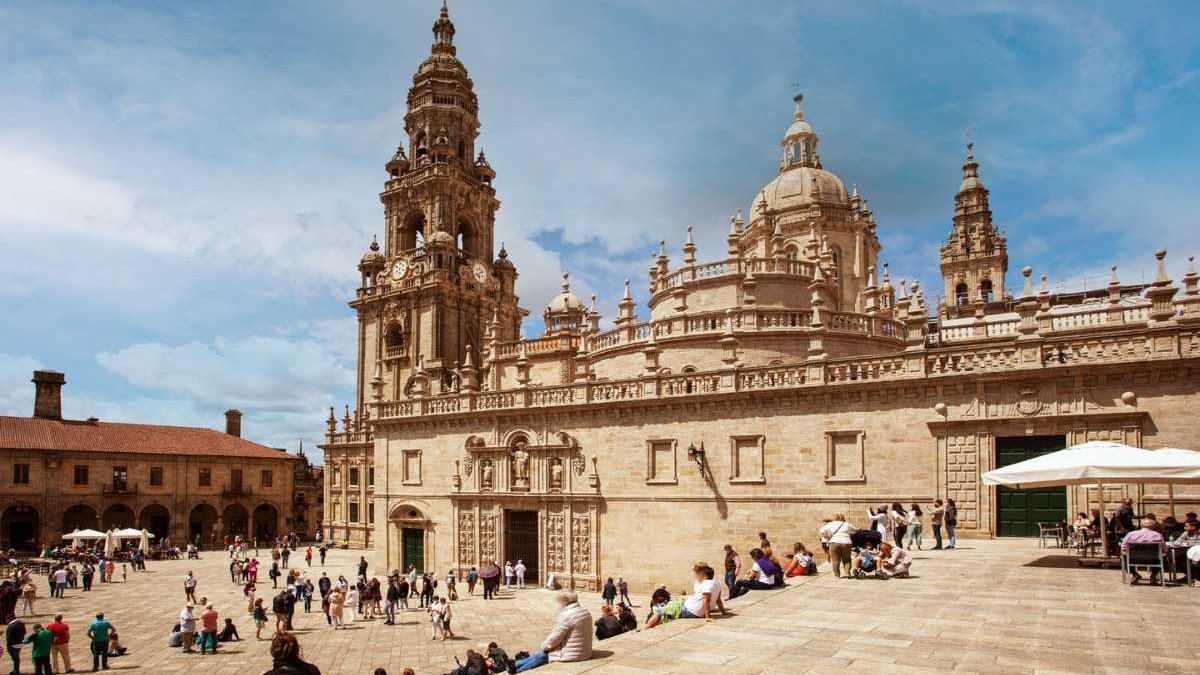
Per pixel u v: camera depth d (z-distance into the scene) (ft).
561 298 276.62
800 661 43.83
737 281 165.07
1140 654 43.47
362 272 292.40
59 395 297.33
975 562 81.46
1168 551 65.57
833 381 122.83
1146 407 99.04
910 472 115.24
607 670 42.75
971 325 159.94
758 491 128.77
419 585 167.53
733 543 130.41
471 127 299.79
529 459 160.04
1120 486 99.86
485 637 116.26
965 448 111.04
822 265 181.06
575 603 47.03
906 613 56.54
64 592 177.47
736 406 132.67
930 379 113.50
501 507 163.32
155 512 293.02
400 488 184.75
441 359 262.47
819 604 61.21
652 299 186.19
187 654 112.47
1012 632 49.44
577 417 152.97
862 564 74.74
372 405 193.16
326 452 302.45
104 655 103.81
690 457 136.26
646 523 141.08
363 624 131.64
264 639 123.24
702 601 56.95
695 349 155.33
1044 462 74.08
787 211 224.74
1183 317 113.19
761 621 55.11
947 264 297.53
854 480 119.75
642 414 143.84
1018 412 107.45
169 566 234.99
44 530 265.13
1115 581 66.85
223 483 309.22
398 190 286.05
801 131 238.48
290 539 292.81
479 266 285.43
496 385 229.86
